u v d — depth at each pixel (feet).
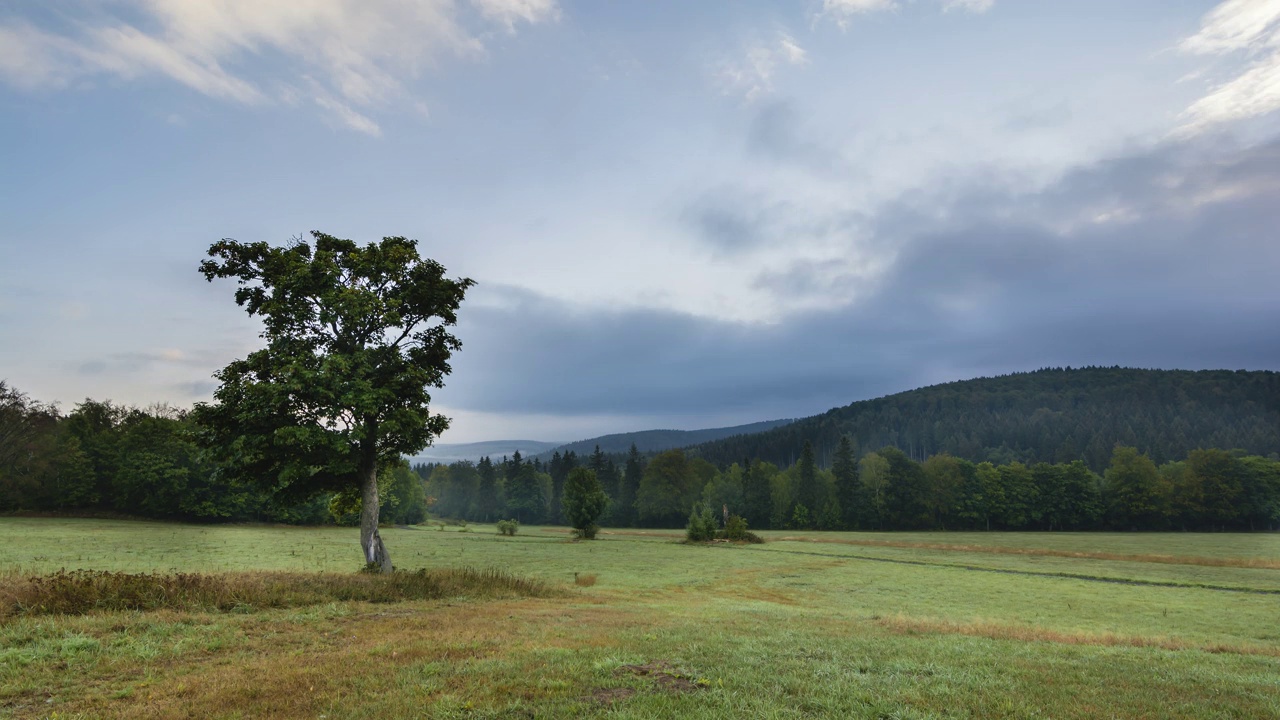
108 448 313.53
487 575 80.02
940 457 428.97
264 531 283.38
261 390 70.49
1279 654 50.65
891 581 146.72
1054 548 257.96
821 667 33.53
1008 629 62.13
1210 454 373.61
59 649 33.73
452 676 29.76
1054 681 32.45
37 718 23.95
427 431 87.66
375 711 24.77
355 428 73.87
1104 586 139.54
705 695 27.30
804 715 25.08
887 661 36.47
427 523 447.42
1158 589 134.92
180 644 35.94
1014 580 150.30
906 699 27.55
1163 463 534.78
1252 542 289.12
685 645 39.42
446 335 88.79
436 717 24.08
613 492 520.42
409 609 54.29
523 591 76.84
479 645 37.60
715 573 157.28
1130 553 230.27
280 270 79.36
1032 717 25.58
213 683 28.58
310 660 33.24
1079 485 396.37
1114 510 390.21
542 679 28.99
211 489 314.96
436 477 596.29
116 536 211.41
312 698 26.48
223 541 209.77
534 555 197.26
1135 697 29.35
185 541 202.80
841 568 176.35
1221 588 137.49
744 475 467.52
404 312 85.61
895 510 413.80
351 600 57.00
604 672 30.86
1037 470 411.54
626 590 111.65
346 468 79.30
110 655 33.12
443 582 69.21
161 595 47.78
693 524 282.15
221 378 75.92
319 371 72.54
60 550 151.84
